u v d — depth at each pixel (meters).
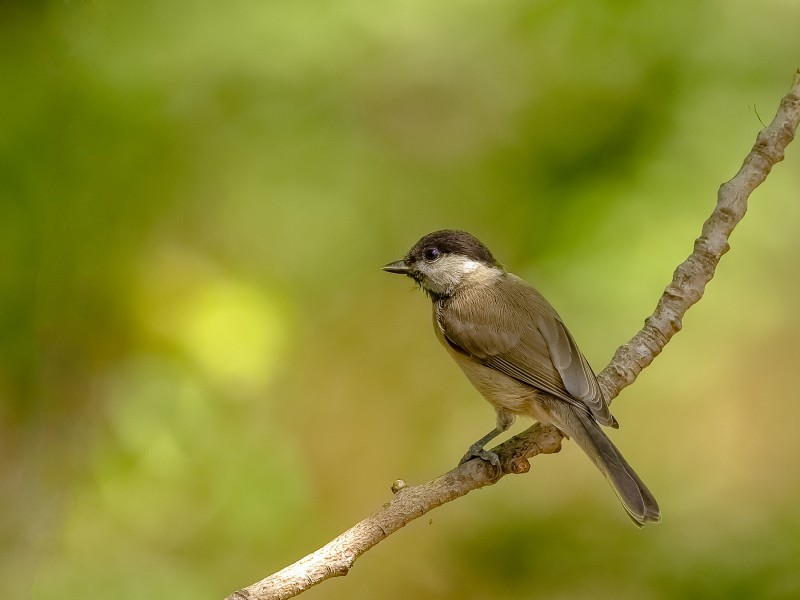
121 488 9.88
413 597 12.31
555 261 11.11
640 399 12.34
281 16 11.49
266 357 10.54
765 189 11.52
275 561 10.48
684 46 11.84
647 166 11.27
